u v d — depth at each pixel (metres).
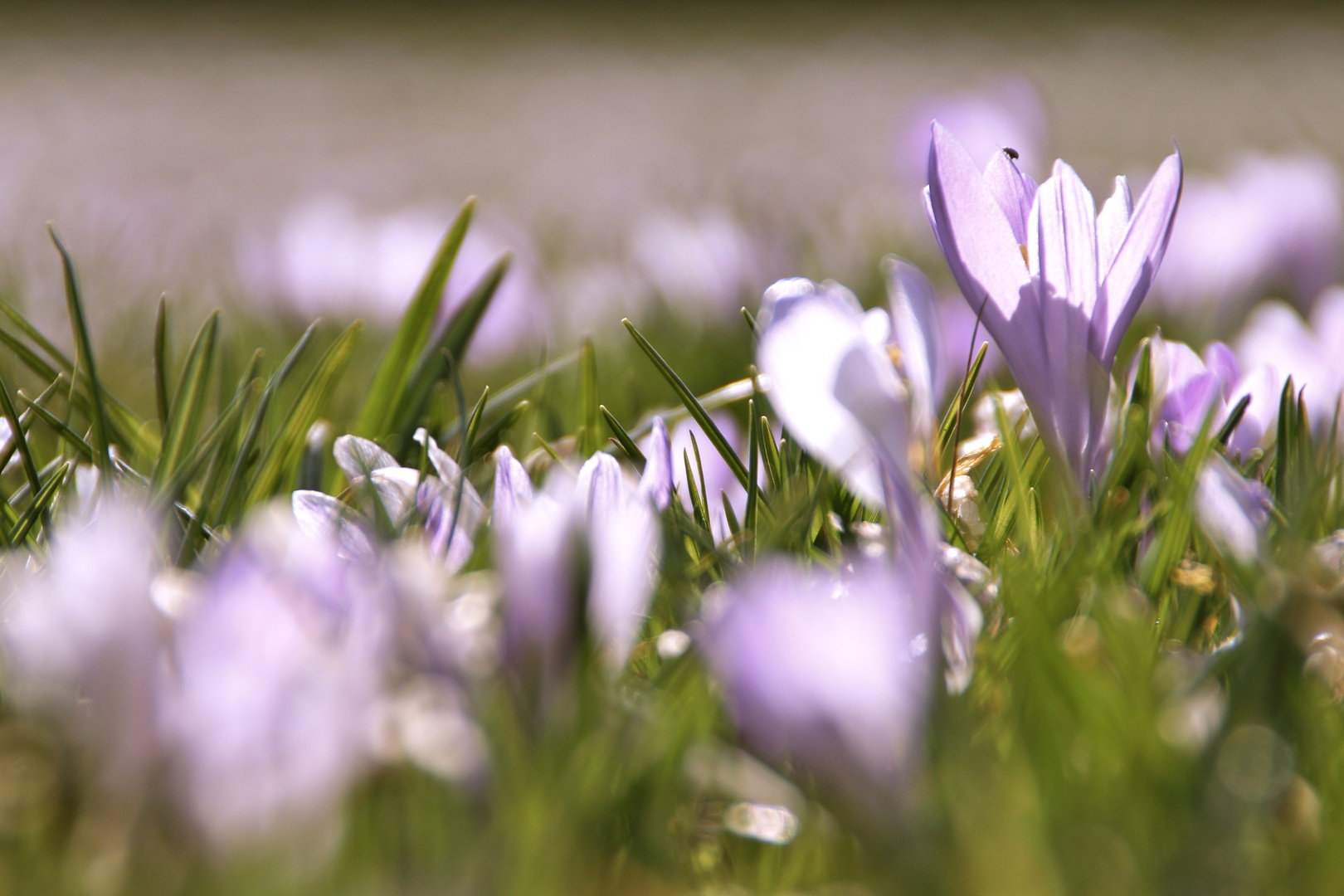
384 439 0.86
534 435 0.81
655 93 7.49
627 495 0.75
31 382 1.27
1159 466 0.81
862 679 0.71
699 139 5.58
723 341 1.51
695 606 0.77
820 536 0.80
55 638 0.72
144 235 2.77
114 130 5.98
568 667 0.73
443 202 3.76
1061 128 5.31
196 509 0.82
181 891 0.70
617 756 0.72
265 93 7.71
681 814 0.73
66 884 0.71
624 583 0.74
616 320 1.68
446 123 6.38
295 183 4.27
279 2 12.54
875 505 0.80
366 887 0.71
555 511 0.73
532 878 0.70
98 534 0.72
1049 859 0.71
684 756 0.72
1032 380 0.78
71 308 0.83
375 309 1.53
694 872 0.72
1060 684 0.73
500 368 1.31
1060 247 0.77
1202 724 0.73
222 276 2.06
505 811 0.72
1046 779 0.72
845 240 2.07
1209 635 0.77
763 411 0.85
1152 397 0.82
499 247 1.44
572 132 5.98
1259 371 0.83
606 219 3.09
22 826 0.71
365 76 8.55
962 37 9.64
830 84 7.57
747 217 2.36
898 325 0.76
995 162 0.79
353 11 12.21
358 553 0.76
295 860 0.71
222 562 0.75
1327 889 0.71
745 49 9.64
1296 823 0.72
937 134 0.77
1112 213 0.78
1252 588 0.75
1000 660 0.75
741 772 0.72
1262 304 1.40
